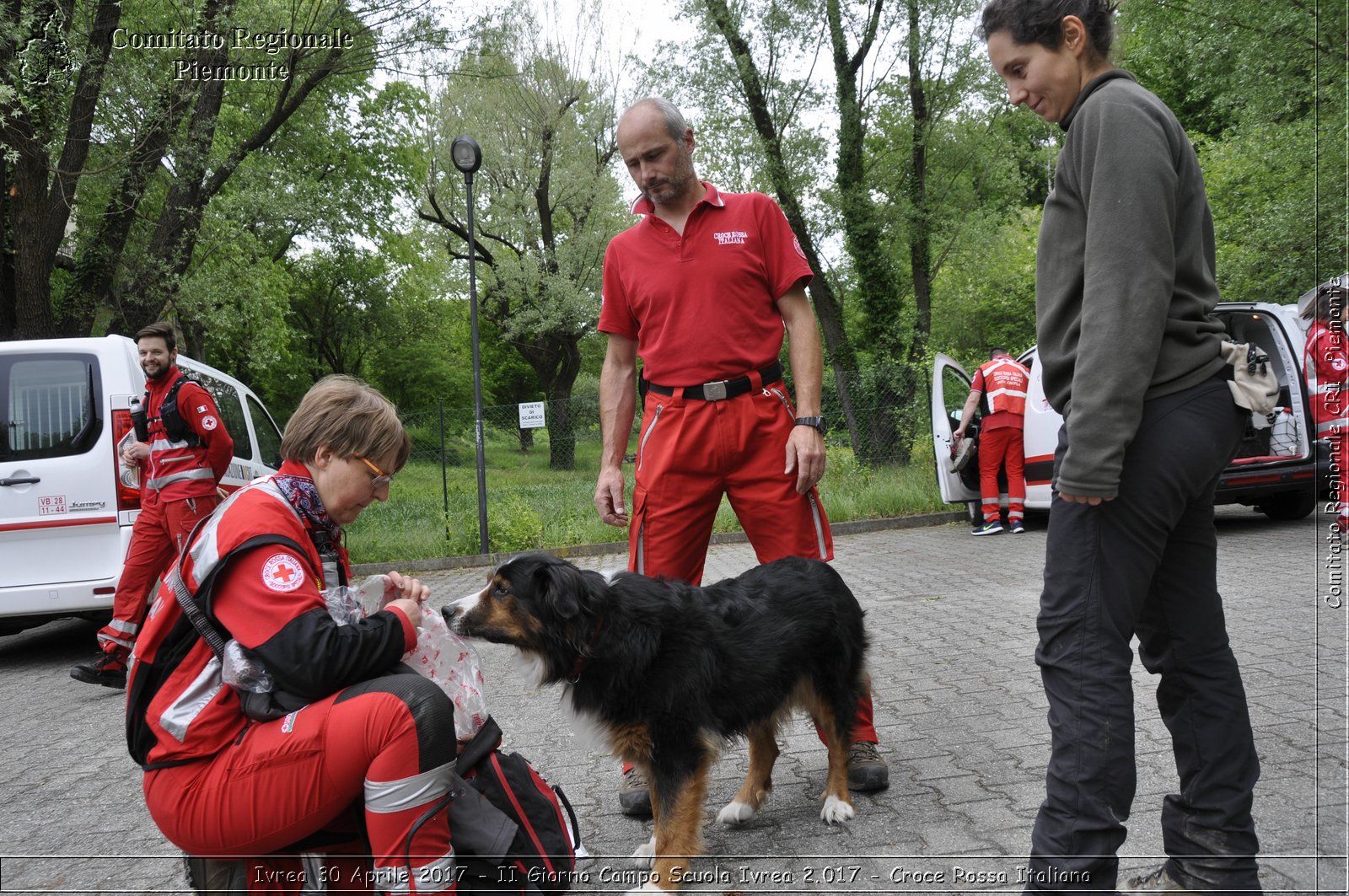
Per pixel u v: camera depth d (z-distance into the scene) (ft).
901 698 13.85
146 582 18.31
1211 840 7.06
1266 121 46.70
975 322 93.25
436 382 113.50
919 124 53.06
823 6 49.67
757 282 10.62
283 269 82.89
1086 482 6.33
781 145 52.37
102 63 37.06
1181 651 7.21
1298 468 25.38
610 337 11.75
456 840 7.47
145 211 48.98
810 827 9.60
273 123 46.68
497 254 81.92
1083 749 6.58
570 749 12.89
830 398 48.11
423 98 84.38
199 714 6.91
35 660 22.54
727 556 33.12
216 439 18.22
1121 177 6.34
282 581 6.84
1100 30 6.95
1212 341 6.79
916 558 28.91
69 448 20.34
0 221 36.09
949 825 9.26
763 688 9.26
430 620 8.18
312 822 6.95
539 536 37.88
